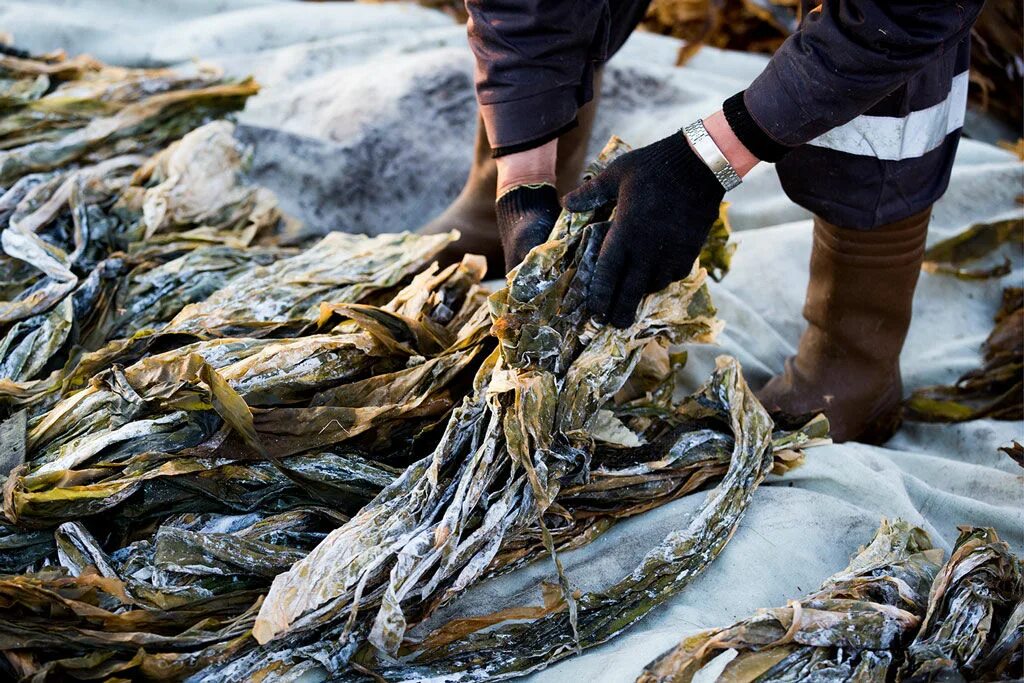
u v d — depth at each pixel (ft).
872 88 4.34
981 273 7.52
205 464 4.83
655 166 4.54
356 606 4.11
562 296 4.83
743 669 4.21
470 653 4.43
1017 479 5.62
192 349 5.41
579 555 4.97
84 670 4.24
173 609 4.42
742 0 10.39
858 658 4.32
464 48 8.64
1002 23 8.88
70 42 9.16
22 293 6.32
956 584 4.47
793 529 5.09
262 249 6.98
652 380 5.93
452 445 4.71
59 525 4.66
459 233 6.60
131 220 7.16
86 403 5.12
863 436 6.42
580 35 5.09
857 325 6.07
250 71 8.91
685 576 4.76
